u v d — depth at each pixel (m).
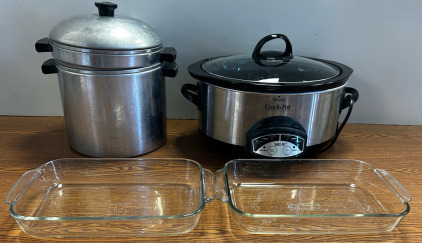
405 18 0.71
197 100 0.61
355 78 0.78
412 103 0.81
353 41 0.74
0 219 0.45
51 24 0.70
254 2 0.70
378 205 0.52
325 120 0.56
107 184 0.57
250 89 0.50
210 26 0.72
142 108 0.57
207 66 0.60
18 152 0.63
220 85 0.53
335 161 0.61
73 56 0.48
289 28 0.73
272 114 0.52
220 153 0.65
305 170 0.61
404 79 0.78
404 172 0.61
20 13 0.69
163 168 0.59
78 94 0.53
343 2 0.70
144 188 0.56
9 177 0.55
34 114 0.81
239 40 0.74
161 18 0.71
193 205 0.51
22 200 0.49
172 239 0.43
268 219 0.45
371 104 0.81
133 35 0.49
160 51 0.55
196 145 0.69
